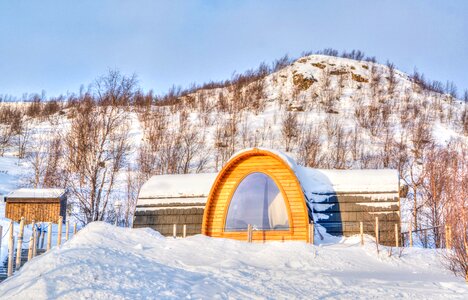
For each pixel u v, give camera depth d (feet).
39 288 34.24
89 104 181.57
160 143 215.92
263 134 243.40
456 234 50.88
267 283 41.70
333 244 68.49
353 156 211.00
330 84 343.05
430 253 60.49
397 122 269.85
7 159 223.71
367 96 322.75
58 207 125.80
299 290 40.04
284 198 70.08
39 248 78.28
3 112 309.42
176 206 80.48
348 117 279.28
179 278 40.96
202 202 79.82
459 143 235.20
